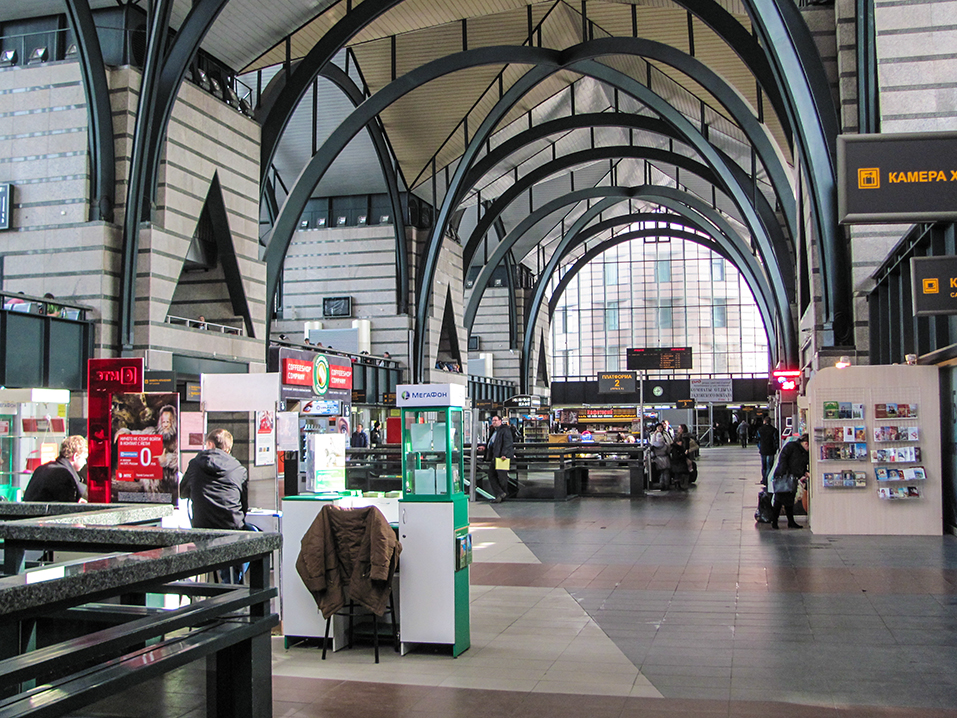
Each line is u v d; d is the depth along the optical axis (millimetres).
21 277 21891
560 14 32719
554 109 42875
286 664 6785
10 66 22469
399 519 7051
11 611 2139
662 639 7336
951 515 13984
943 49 16000
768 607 8516
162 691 4629
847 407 14023
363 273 40219
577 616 8305
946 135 8039
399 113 37344
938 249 12477
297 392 10516
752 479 27125
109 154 21703
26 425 13828
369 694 5938
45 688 2271
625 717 5348
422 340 40000
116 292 21797
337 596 6785
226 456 8031
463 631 7094
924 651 6797
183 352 23219
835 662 6512
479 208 49344
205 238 26578
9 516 4562
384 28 31000
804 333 24188
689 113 38656
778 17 18672
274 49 27922
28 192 22000
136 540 3334
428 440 7074
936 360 13523
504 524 16125
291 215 30797
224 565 2961
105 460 9680
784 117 25766
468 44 33750
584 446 22391
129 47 22406
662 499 20828
